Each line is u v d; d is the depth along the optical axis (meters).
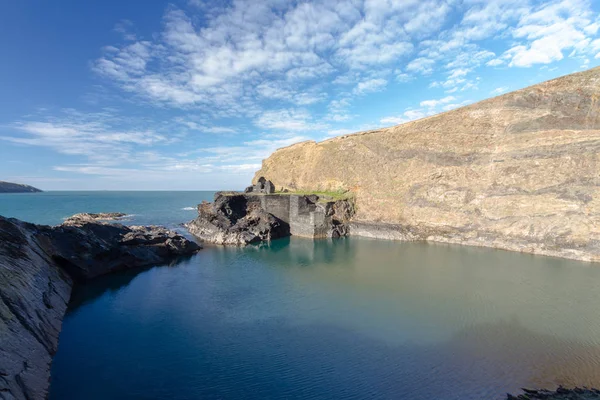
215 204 65.06
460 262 42.78
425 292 31.78
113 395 17.28
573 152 47.09
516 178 51.94
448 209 58.38
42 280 27.84
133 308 28.64
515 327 24.44
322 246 54.78
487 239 52.31
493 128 56.53
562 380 18.12
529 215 49.19
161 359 20.70
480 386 17.67
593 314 26.38
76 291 32.75
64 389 17.69
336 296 31.09
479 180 56.25
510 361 20.08
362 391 17.41
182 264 43.31
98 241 40.12
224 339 23.19
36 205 154.12
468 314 26.72
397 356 20.78
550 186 48.22
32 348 19.30
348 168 75.69
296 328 24.72
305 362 20.23
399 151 68.25
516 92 55.00
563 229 45.38
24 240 30.20
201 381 18.45
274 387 17.88
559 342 22.17
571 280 34.62
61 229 38.06
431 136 64.31
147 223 82.94
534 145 51.06
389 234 61.12
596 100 46.88
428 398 16.81
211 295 31.70
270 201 66.56
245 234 58.00
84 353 21.38
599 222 42.62
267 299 30.55
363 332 24.00
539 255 45.78
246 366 19.89
